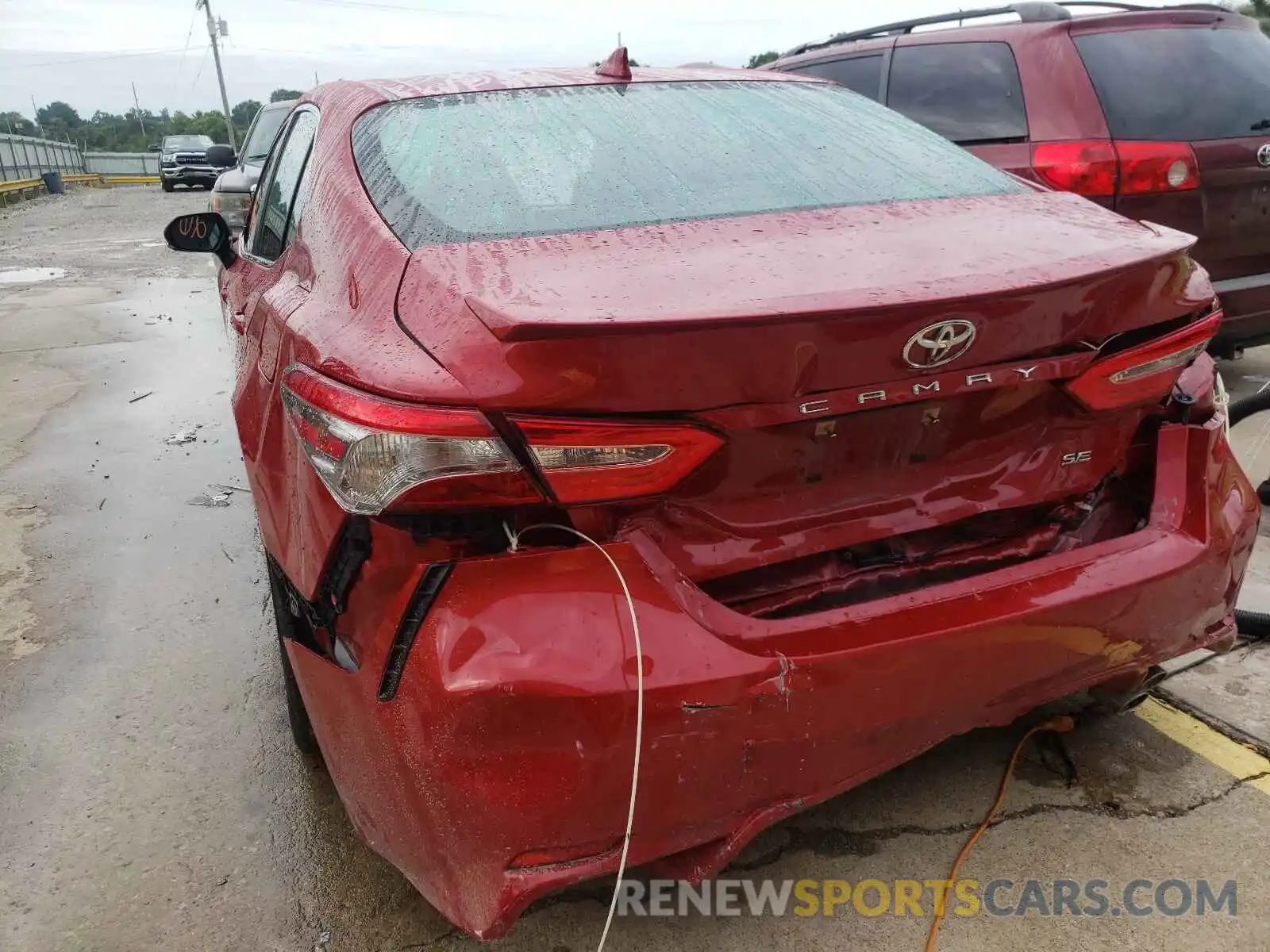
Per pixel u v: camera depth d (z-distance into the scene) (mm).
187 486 4816
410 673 1587
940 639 1720
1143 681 2318
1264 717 2602
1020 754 2492
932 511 1902
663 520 1683
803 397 1613
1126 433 2072
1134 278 1831
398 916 2125
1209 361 2211
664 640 1580
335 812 2449
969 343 1689
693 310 1540
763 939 2006
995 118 4719
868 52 5371
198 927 2121
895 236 1970
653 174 2238
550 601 1568
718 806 1650
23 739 2805
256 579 3779
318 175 2449
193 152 31578
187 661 3197
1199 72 4543
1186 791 2350
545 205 2084
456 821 1591
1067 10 4758
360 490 1590
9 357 7844
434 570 1595
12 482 4938
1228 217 4488
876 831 2271
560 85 2641
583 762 1548
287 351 2055
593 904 2100
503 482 1540
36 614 3541
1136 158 4340
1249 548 2133
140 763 2678
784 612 1812
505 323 1508
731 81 2812
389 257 1927
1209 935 1977
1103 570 1896
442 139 2336
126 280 12227
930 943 1982
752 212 2107
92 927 2129
